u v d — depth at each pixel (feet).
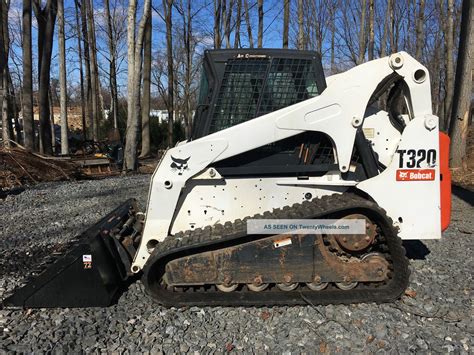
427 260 15.70
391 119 13.23
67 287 11.84
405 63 12.44
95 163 47.32
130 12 42.70
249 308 11.82
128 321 11.22
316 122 12.32
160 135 94.89
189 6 81.46
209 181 12.60
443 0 75.36
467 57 37.86
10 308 11.73
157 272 12.19
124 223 14.19
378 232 12.20
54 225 21.90
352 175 12.95
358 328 10.75
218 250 11.76
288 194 12.76
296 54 12.75
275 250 11.73
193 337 10.46
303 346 10.05
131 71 44.45
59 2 58.08
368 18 67.82
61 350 9.84
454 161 39.99
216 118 12.76
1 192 32.40
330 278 11.87
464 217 23.65
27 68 47.73
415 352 9.75
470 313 11.51
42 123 56.75
